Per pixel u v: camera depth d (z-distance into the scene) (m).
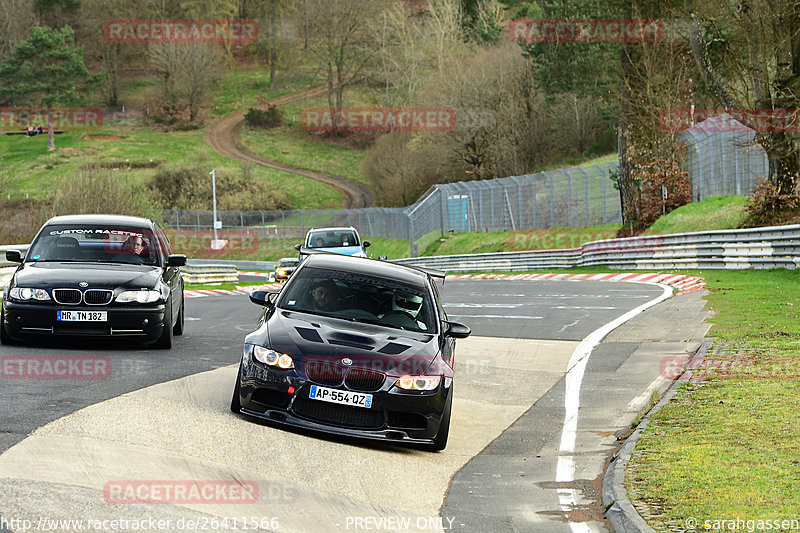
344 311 26.59
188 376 30.27
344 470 20.59
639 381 34.06
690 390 29.53
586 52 127.88
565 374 36.38
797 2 79.94
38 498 15.73
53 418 22.16
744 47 88.62
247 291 92.62
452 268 143.00
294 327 24.98
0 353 32.88
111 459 18.73
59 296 34.16
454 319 54.78
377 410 23.27
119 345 37.44
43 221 124.62
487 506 18.97
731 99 86.50
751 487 18.31
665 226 104.69
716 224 94.19
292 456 20.98
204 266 109.94
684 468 20.16
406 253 183.50
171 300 37.22
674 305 55.84
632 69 118.88
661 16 110.56
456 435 26.56
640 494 18.41
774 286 62.81
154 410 23.80
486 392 33.09
